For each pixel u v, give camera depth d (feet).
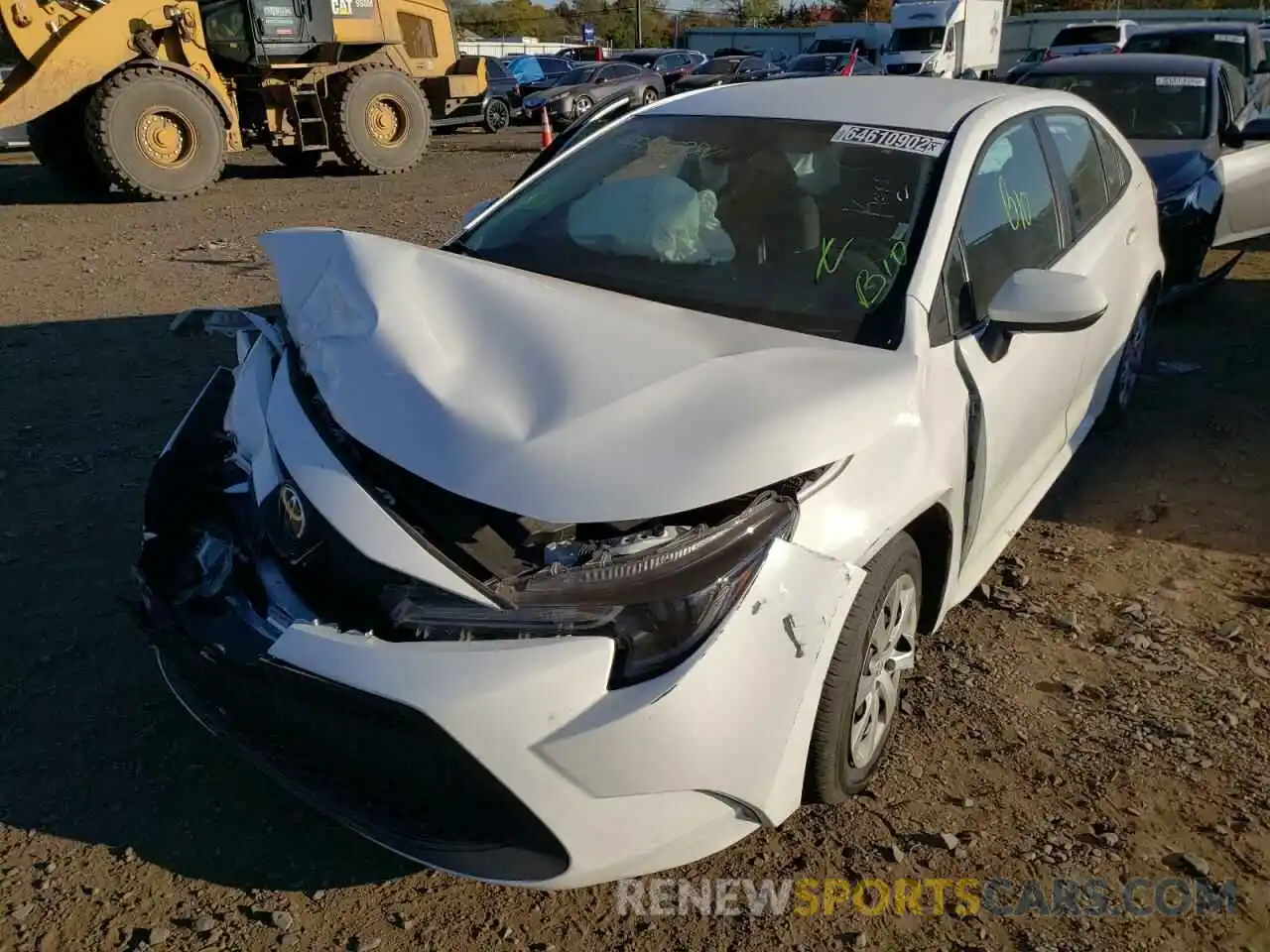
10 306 24.17
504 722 6.88
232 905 8.22
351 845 8.85
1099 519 14.78
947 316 9.89
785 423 7.76
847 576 7.72
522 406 7.89
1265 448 17.02
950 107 11.89
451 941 7.98
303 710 7.51
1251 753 10.05
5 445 16.07
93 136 40.63
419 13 53.47
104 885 8.36
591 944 7.99
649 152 12.07
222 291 25.98
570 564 7.29
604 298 9.52
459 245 11.96
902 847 8.91
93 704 10.36
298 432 8.20
